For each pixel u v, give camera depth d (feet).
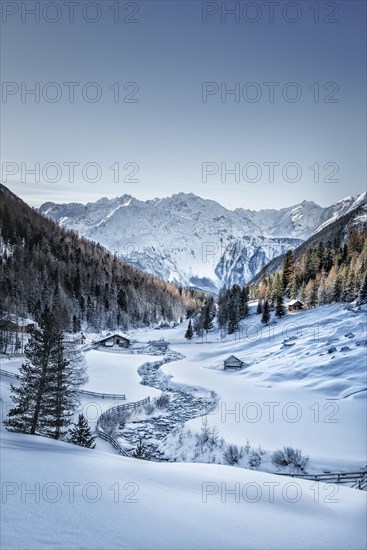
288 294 497.87
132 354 380.37
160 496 43.91
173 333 531.50
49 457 54.29
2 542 26.89
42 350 108.88
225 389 218.79
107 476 48.93
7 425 106.11
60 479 44.24
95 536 30.27
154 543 30.78
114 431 155.53
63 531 30.22
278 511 45.11
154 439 150.92
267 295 501.15
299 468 103.45
